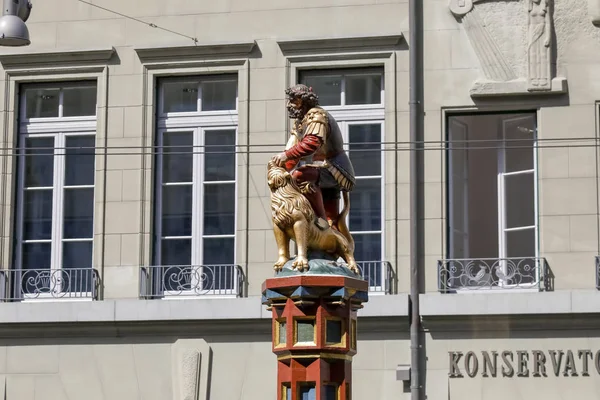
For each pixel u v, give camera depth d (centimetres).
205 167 2586
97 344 2533
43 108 2653
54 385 2538
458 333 2420
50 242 2619
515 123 2502
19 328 2545
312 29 2558
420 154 2494
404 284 2469
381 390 2433
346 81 2553
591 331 2388
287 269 1318
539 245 2448
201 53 2584
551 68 2467
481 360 2408
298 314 1313
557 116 2466
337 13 2553
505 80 2477
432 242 2469
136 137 2592
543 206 2447
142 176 2578
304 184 1332
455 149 2481
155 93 2608
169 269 2558
